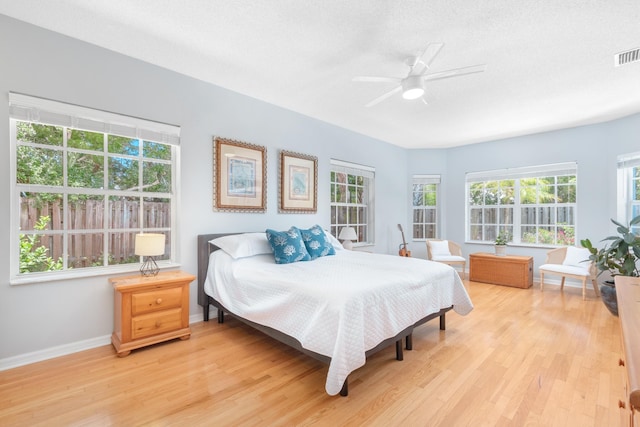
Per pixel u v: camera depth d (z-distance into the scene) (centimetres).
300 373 219
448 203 621
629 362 65
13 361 224
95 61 260
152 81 292
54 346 241
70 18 225
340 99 373
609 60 270
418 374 217
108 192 276
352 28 229
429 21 218
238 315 267
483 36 235
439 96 354
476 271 518
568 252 449
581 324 314
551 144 497
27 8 214
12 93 226
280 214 403
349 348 183
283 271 261
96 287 262
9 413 171
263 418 169
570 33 230
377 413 174
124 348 241
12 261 230
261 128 379
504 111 404
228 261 298
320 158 454
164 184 311
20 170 235
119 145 284
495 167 560
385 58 271
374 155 553
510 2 198
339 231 499
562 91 338
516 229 543
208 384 203
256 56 274
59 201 254
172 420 167
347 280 226
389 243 590
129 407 178
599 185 452
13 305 226
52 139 249
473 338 280
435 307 271
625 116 421
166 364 230
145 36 246
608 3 197
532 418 169
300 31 234
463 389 198
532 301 399
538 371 220
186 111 315
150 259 299
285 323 221
